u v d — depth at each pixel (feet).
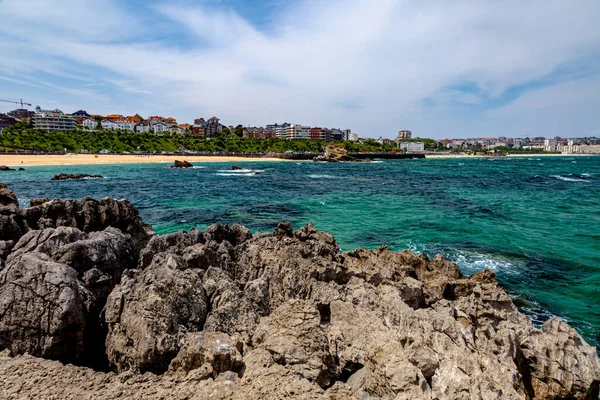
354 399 17.78
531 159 643.45
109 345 25.76
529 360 26.45
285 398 17.26
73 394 19.38
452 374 20.16
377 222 93.20
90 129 610.65
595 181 219.82
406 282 41.27
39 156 363.56
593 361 25.21
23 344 24.22
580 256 65.00
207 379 19.56
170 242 43.09
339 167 359.05
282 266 36.32
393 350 21.35
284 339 22.16
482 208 115.75
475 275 49.32
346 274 39.86
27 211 46.57
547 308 45.06
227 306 27.71
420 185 190.80
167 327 24.61
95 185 175.63
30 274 25.57
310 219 97.04
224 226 48.93
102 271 33.06
